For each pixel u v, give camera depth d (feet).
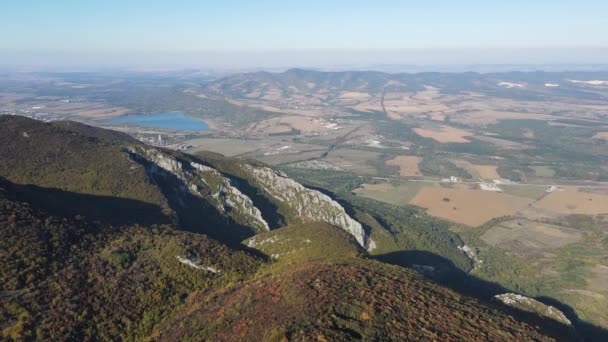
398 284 299.17
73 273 319.06
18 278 293.64
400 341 229.45
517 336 261.24
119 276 333.62
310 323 236.22
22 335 256.93
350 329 235.81
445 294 305.73
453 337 241.76
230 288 321.11
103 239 375.86
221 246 409.69
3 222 335.26
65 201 445.78
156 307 313.32
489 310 297.94
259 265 386.32
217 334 254.47
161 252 374.02
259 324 247.70
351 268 320.29
